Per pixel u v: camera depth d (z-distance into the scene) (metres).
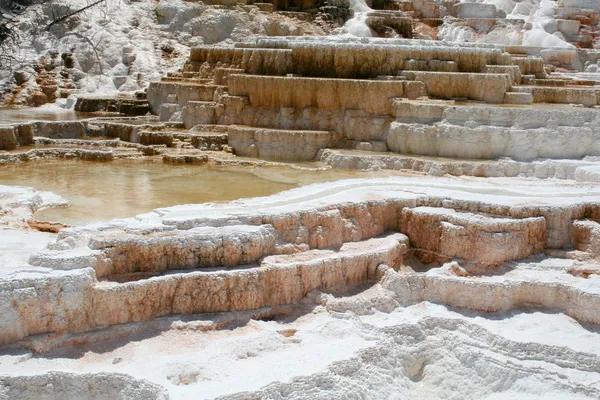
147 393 6.60
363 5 26.92
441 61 15.97
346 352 7.57
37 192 10.79
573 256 9.67
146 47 23.72
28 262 7.68
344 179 12.23
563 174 12.77
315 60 16.14
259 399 6.70
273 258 8.64
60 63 22.72
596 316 8.50
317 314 8.45
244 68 17.06
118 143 15.82
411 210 10.05
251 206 9.48
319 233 9.27
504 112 13.59
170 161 14.15
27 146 15.33
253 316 8.15
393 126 14.30
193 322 7.79
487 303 8.84
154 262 8.14
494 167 12.92
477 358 8.04
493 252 9.38
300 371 7.10
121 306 7.59
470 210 10.05
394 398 7.61
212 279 8.01
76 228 8.34
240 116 16.06
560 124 13.47
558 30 25.23
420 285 9.09
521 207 9.78
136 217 8.91
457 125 13.76
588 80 18.28
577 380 7.54
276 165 14.03
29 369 6.81
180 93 17.91
